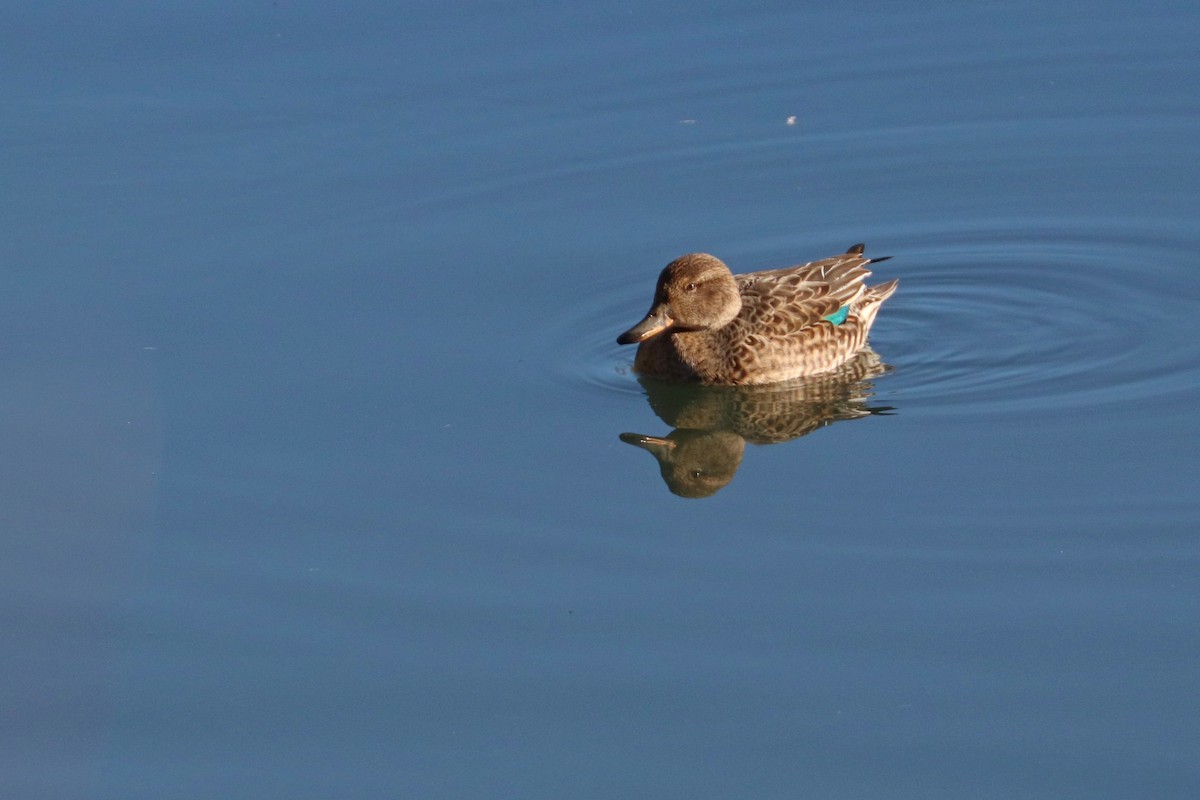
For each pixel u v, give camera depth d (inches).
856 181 771.4
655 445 565.6
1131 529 493.7
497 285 685.3
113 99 818.2
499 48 870.4
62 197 741.9
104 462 391.9
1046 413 576.7
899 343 653.3
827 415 591.2
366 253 708.0
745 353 616.7
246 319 652.1
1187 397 581.6
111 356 445.1
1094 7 909.2
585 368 627.2
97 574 378.0
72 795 360.2
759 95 832.3
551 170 773.3
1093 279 690.8
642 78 844.0
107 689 380.8
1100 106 818.2
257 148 783.7
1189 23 887.1
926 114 816.9
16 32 881.5
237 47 870.4
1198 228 719.7
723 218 743.1
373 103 818.8
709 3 916.0
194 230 719.7
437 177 767.1
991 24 896.3
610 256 708.7
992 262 710.5
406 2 917.2
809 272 649.0
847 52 868.6
